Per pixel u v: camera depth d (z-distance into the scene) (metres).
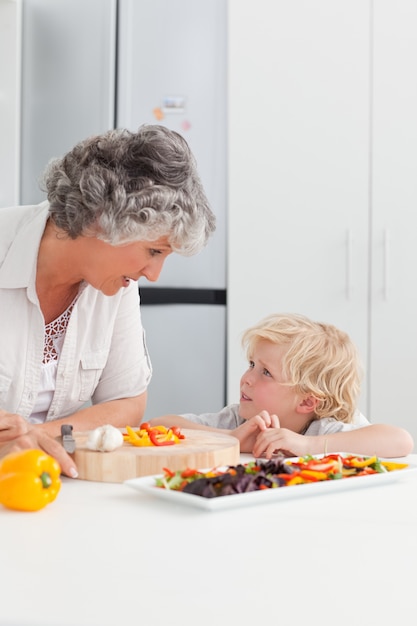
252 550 0.90
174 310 3.02
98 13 3.00
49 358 1.68
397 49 2.91
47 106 3.05
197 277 3.02
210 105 3.00
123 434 1.46
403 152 2.91
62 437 1.40
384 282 2.92
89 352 1.70
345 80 2.93
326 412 1.78
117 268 1.44
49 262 1.57
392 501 1.14
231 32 2.97
